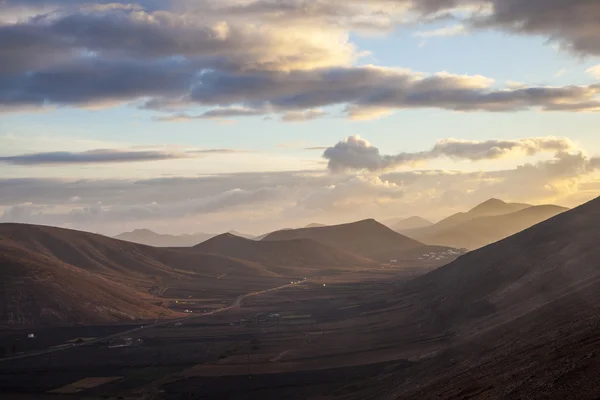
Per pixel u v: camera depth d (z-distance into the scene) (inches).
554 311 3683.6
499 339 3668.8
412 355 5027.1
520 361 2659.9
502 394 2148.1
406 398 3026.6
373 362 5068.9
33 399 4985.2
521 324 3811.5
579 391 1772.9
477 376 2760.8
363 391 4040.4
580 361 2084.2
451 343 4867.1
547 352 2568.9
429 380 3314.5
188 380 5206.7
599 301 3307.1
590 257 5236.2
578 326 2837.1
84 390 5246.1
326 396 4146.2
